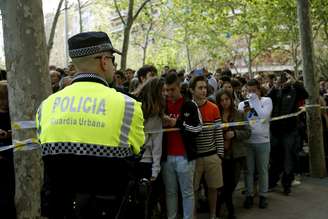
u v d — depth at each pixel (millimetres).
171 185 5301
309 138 8742
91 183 2484
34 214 4277
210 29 29188
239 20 25547
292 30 25062
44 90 4258
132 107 2568
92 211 2463
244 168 6855
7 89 4363
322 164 8695
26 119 4195
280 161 7641
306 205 6945
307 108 8695
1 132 4547
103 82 2621
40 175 4289
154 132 5078
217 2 23891
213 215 5863
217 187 5746
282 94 7512
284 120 7406
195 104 5199
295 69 26641
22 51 4156
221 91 6312
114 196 2504
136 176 2609
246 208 6855
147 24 28531
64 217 2523
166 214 5676
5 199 4453
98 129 2484
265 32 26594
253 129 6680
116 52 2721
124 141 2516
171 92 5250
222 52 33844
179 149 5188
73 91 2594
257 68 35812
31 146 4215
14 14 4141
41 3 4258
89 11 33156
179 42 32812
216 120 5699
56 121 2547
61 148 2500
